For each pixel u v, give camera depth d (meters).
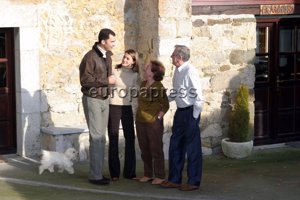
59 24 9.62
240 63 10.32
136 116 8.34
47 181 8.33
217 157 10.14
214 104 10.22
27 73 9.45
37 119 9.57
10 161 9.34
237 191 8.05
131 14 10.05
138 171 9.08
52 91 9.65
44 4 9.48
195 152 7.98
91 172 8.23
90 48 9.84
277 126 11.12
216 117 10.24
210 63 10.12
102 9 9.86
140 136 8.32
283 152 10.59
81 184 8.22
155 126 8.19
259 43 10.88
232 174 9.00
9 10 9.23
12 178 8.45
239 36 10.27
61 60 9.66
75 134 9.38
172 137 8.10
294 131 11.23
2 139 9.66
